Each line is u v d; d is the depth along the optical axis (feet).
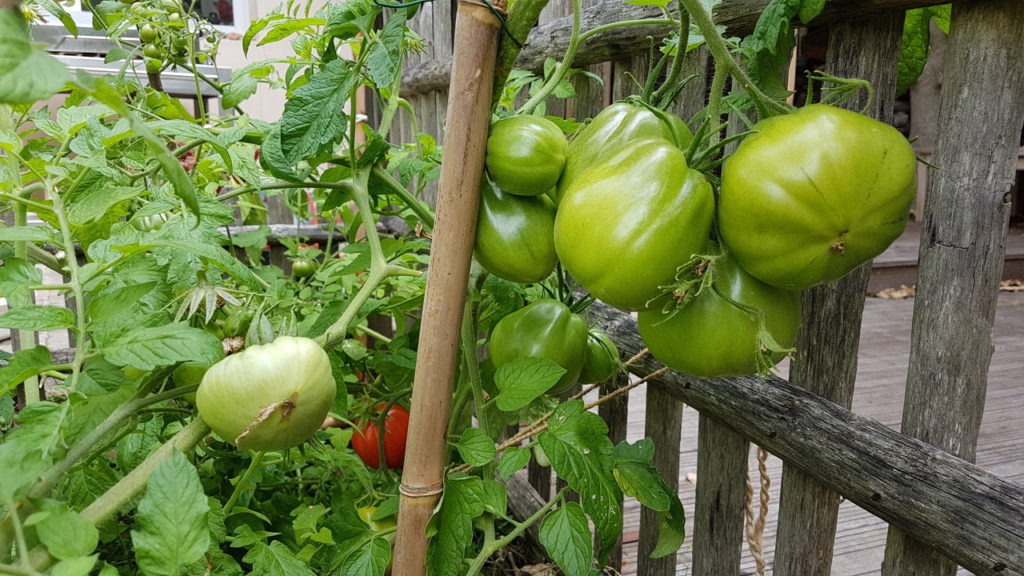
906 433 3.35
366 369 4.98
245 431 2.11
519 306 4.02
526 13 2.18
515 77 5.01
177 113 4.63
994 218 2.99
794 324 2.31
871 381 10.75
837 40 3.48
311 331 4.02
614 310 5.30
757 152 2.00
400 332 4.64
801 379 3.91
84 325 2.26
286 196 6.70
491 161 2.42
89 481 2.84
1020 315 14.44
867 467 3.34
